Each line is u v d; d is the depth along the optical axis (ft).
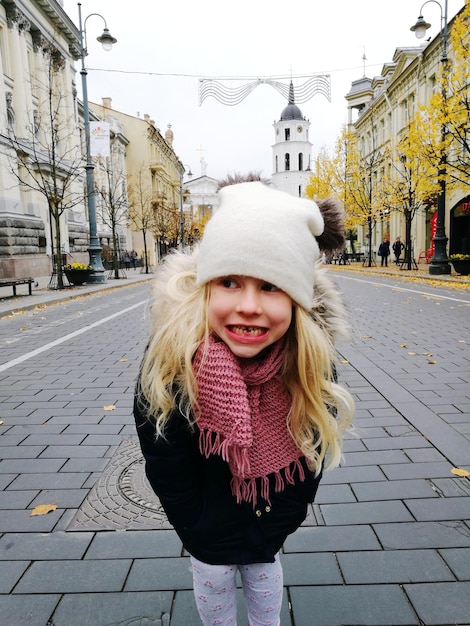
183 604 6.82
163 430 4.46
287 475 4.83
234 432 4.23
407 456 11.25
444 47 59.67
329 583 7.20
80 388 17.38
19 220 74.74
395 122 114.73
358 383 16.89
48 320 35.17
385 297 43.57
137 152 168.45
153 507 9.33
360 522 8.71
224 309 4.39
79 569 7.56
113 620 6.57
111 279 89.56
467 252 82.58
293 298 4.37
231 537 4.83
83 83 72.08
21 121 78.13
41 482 10.37
